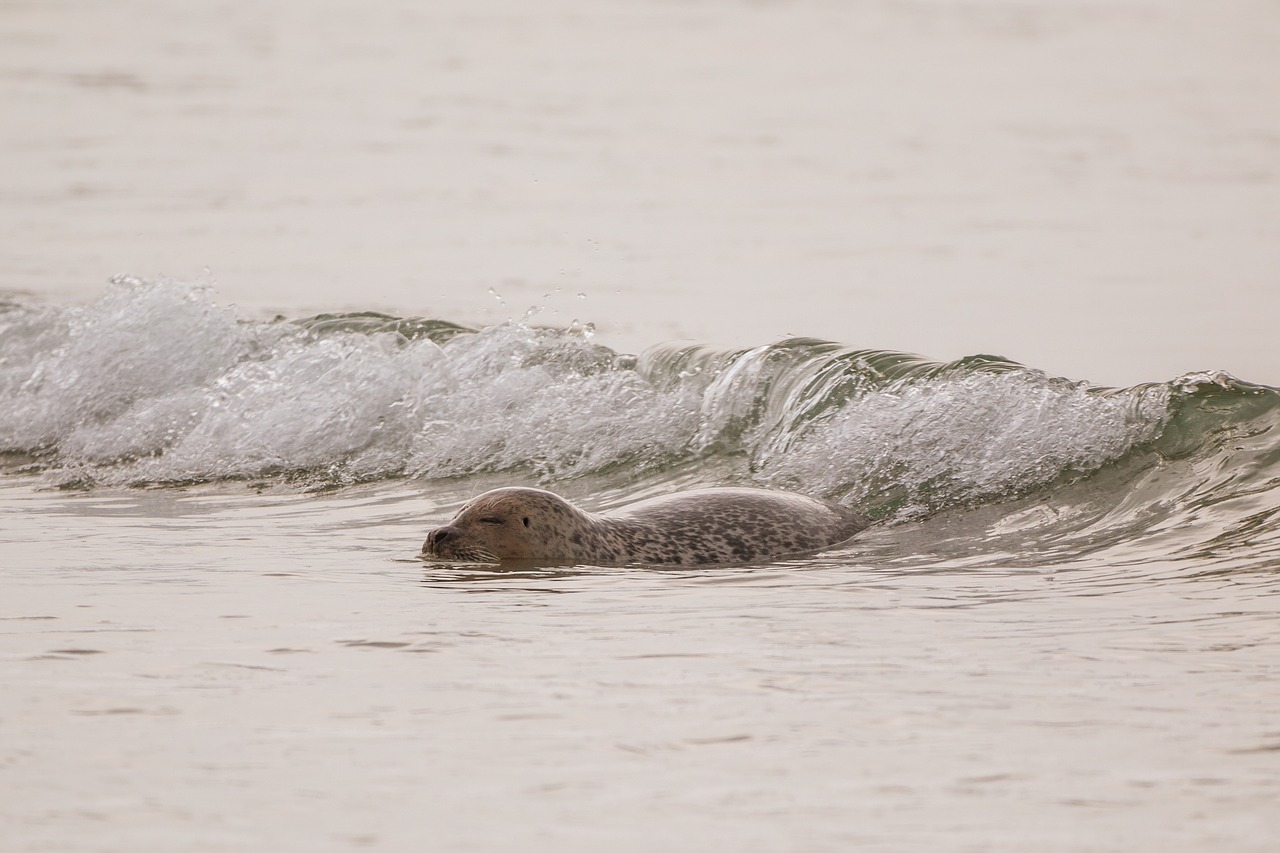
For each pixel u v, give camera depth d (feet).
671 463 137.49
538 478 136.87
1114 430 121.90
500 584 98.89
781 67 537.65
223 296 210.38
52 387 159.12
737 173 335.88
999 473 121.19
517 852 55.26
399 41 590.14
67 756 64.64
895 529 115.96
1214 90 483.92
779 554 109.19
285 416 147.13
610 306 204.54
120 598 93.86
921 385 133.49
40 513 124.88
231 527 119.03
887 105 451.94
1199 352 167.94
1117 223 272.31
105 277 223.51
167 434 149.07
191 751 65.16
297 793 60.49
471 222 278.05
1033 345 174.81
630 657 79.82
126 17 636.48
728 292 213.87
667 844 55.83
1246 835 55.88
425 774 62.54
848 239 258.78
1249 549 99.96
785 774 62.39
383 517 123.24
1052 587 94.32
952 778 61.82
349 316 171.12
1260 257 236.43
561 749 65.36
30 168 330.34
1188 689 72.13
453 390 148.77
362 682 75.20
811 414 136.56
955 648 80.64
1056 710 69.72
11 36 568.41
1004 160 353.72
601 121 415.23
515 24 649.61
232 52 546.26
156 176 323.57
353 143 373.40
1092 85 496.64
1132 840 55.72
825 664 78.02
